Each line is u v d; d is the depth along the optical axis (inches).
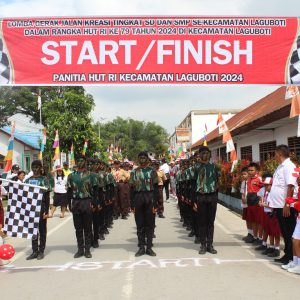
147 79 345.4
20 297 224.2
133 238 407.8
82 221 324.5
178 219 546.9
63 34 343.6
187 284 240.4
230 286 235.5
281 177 279.6
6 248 279.9
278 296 217.0
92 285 243.0
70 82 344.5
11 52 343.3
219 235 409.7
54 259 315.6
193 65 346.0
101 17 343.0
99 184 389.4
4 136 1347.2
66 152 1047.0
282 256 305.3
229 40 345.7
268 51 347.3
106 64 344.8
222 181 697.0
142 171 326.6
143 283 244.2
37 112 1386.6
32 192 295.0
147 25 344.2
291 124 550.9
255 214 350.0
